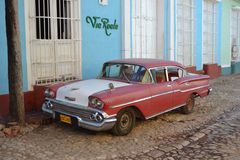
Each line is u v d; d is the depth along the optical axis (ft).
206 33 55.67
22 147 19.43
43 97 26.71
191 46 50.60
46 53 28.66
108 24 34.30
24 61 26.89
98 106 20.06
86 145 20.13
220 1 58.44
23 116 22.89
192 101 28.94
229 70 64.03
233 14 66.18
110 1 34.32
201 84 29.14
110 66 25.43
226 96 38.24
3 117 24.84
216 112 29.99
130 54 37.14
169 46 44.04
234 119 27.55
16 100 22.53
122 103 21.07
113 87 21.49
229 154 19.29
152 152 19.43
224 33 61.46
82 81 24.25
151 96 23.30
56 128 23.31
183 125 25.35
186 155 19.19
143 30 41.14
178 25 46.75
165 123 25.73
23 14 26.68
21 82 22.61
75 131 22.72
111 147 19.97
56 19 29.30
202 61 54.19
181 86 26.50
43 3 28.22
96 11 32.81
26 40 26.99
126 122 22.11
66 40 30.22
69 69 30.68
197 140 21.93
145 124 25.22
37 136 21.54
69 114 21.38
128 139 21.54
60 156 18.28
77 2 30.83
